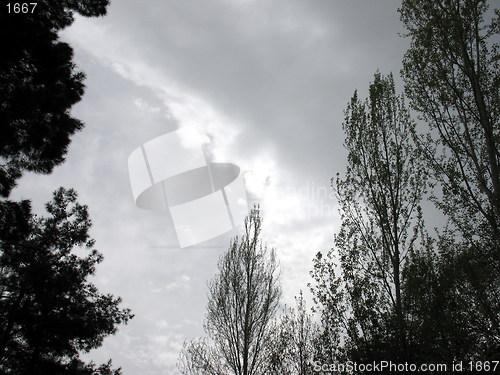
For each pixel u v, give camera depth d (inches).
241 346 589.0
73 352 511.8
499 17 382.3
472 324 329.4
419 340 331.6
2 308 477.1
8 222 382.9
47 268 516.1
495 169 347.9
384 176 404.5
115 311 560.4
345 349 356.8
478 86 375.6
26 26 347.9
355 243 395.2
